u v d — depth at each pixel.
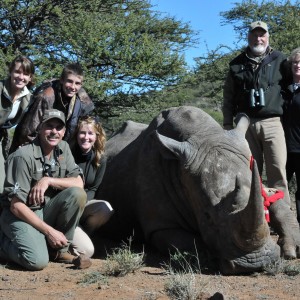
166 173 6.64
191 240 6.32
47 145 6.11
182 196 6.45
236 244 5.41
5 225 6.03
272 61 7.68
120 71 16.78
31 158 6.05
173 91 18.28
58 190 6.32
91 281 5.23
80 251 6.32
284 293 4.91
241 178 5.84
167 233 6.55
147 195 6.84
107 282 5.22
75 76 6.77
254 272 5.54
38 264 5.74
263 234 5.23
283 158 7.57
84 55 16.91
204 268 5.71
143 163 7.02
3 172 6.86
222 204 5.63
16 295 4.88
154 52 17.17
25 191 5.98
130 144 7.77
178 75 17.56
